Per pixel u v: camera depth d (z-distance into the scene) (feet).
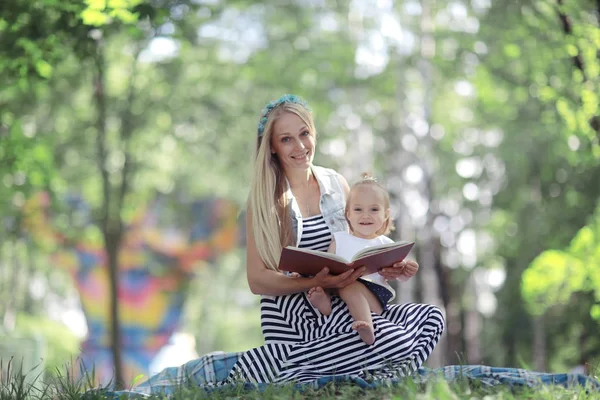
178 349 118.73
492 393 15.11
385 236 18.66
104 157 70.59
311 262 16.74
